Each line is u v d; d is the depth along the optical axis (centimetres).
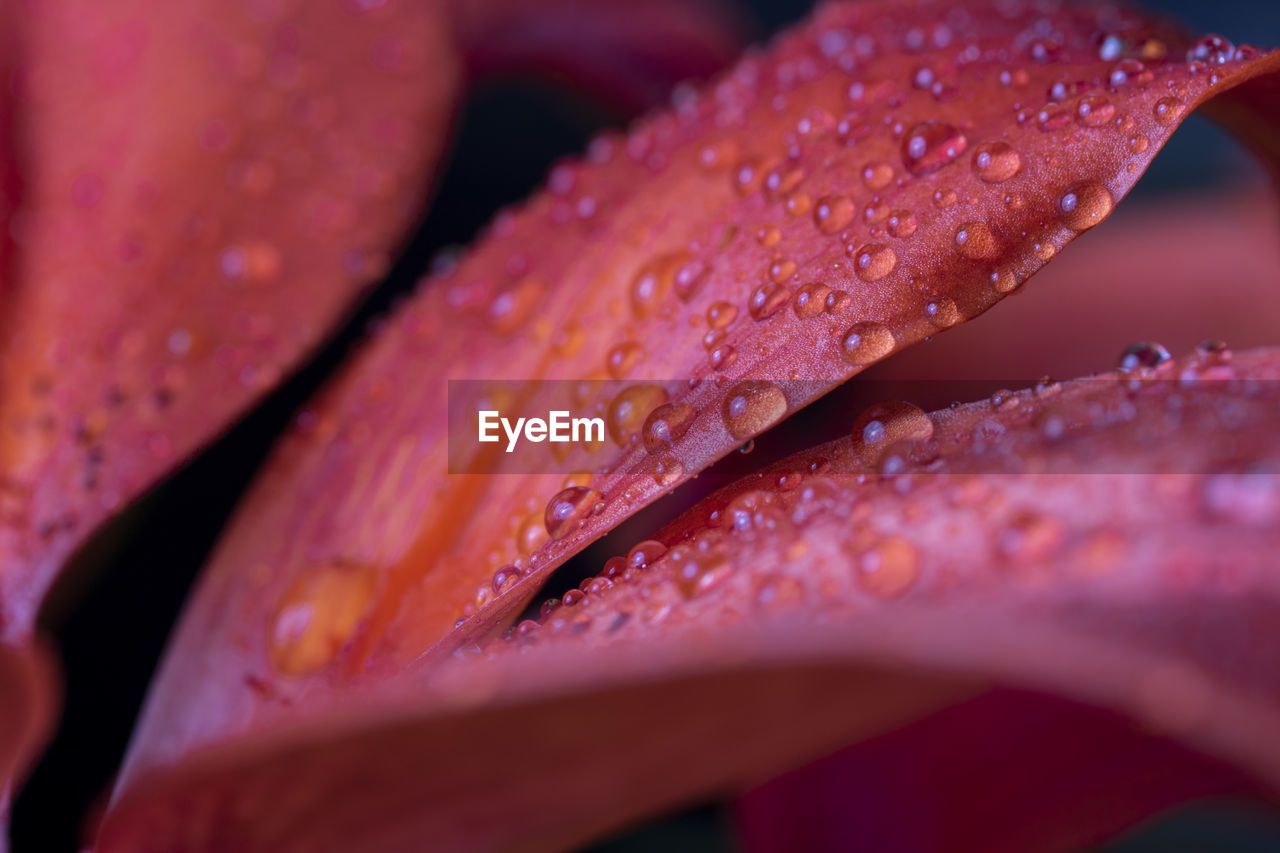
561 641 7
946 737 8
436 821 7
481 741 7
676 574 8
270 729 7
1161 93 8
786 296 8
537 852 7
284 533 9
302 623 9
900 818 9
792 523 8
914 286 8
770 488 8
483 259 10
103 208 11
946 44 9
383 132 11
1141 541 7
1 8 11
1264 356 8
